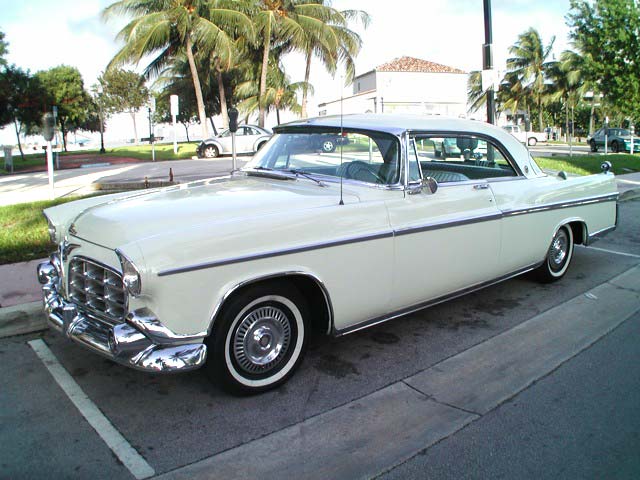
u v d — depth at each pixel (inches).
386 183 152.4
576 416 125.7
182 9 911.0
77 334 125.3
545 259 212.2
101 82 1879.9
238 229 121.6
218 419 123.0
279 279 131.1
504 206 181.6
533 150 1195.3
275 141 184.7
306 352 144.9
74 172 680.4
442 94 1806.1
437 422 122.9
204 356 116.9
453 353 159.2
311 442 114.6
